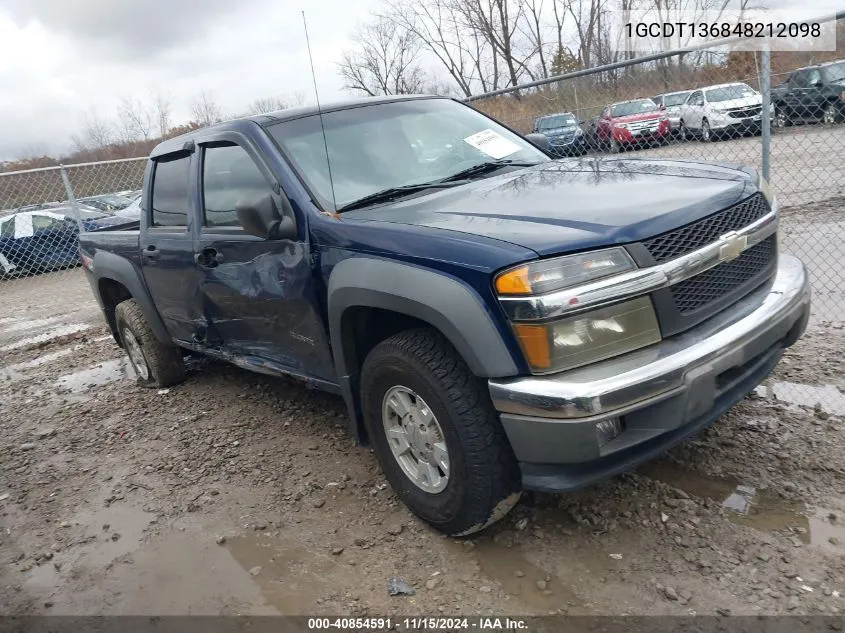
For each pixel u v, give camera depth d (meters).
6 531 3.67
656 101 6.29
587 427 2.36
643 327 2.50
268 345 3.87
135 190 11.84
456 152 3.86
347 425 4.30
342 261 3.00
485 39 31.52
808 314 3.08
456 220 2.81
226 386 5.36
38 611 2.96
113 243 5.23
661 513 2.96
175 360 5.44
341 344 3.15
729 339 2.58
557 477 2.53
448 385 2.66
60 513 3.77
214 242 3.85
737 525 2.83
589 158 3.86
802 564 2.56
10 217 13.02
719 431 3.55
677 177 3.08
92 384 6.10
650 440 2.58
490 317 2.45
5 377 6.76
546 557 2.81
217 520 3.45
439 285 2.57
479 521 2.78
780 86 6.15
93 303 10.31
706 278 2.68
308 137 3.62
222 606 2.81
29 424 5.25
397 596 2.71
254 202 3.16
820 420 3.54
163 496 3.76
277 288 3.46
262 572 2.98
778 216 3.15
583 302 2.38
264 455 4.07
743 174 3.12
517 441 2.50
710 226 2.69
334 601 2.73
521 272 2.38
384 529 3.16
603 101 6.50
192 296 4.29
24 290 12.34
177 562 3.15
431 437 2.85
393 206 3.19
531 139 4.34
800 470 3.14
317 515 3.36
